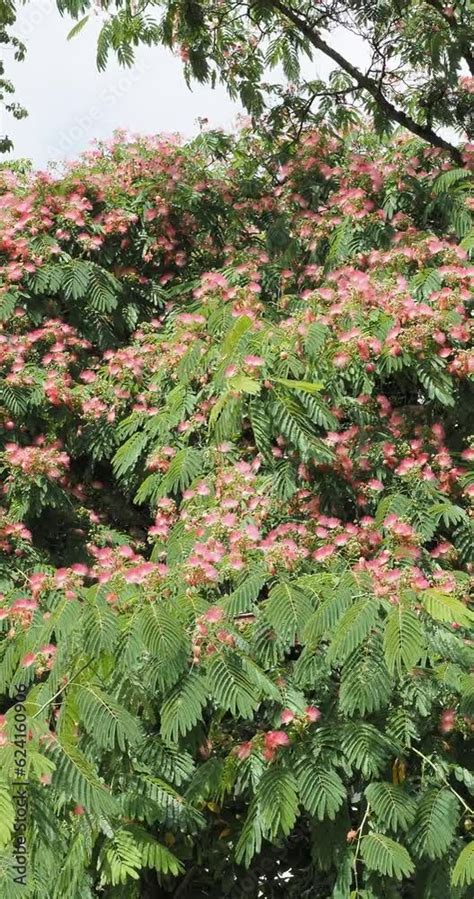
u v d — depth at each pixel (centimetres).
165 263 828
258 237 831
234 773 476
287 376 546
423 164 781
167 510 609
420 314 582
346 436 605
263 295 761
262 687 447
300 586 457
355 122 896
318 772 457
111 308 749
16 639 513
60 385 708
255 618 470
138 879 500
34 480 671
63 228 776
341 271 666
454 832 461
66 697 435
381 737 459
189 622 448
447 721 482
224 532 521
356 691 425
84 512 723
